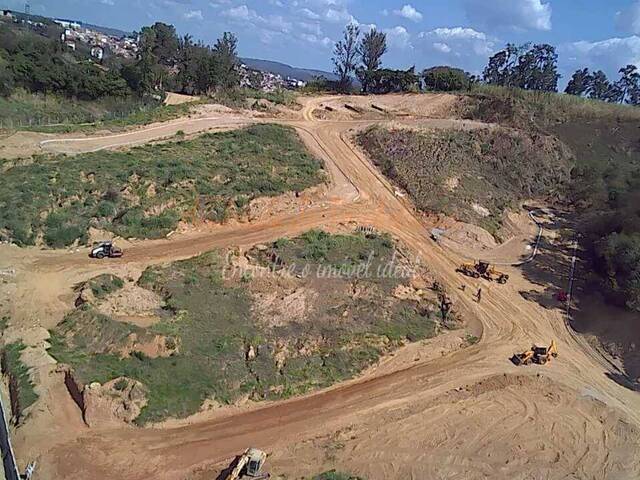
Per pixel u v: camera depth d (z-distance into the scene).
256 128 69.19
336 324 39.72
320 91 104.12
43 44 94.62
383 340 39.72
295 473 28.23
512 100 82.38
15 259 43.62
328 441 30.83
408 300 44.44
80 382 31.16
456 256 52.16
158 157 57.62
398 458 30.00
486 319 44.41
